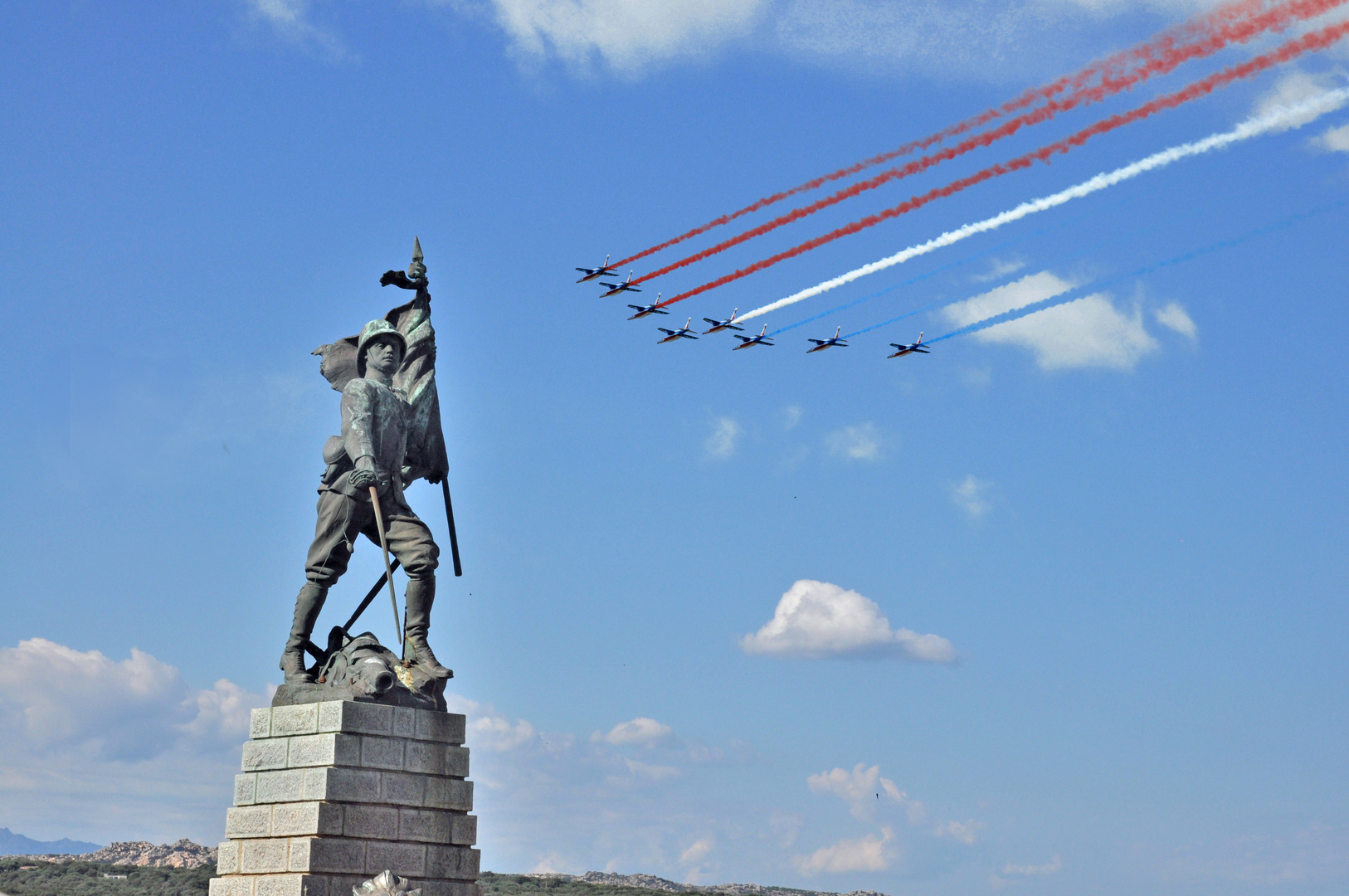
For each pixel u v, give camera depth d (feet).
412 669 108.99
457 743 108.78
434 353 119.03
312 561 111.65
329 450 112.68
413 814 104.47
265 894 99.66
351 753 101.60
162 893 232.94
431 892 104.22
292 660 109.70
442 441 119.55
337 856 99.45
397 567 113.70
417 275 119.55
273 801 102.78
